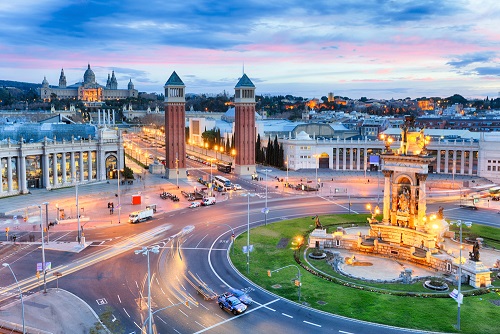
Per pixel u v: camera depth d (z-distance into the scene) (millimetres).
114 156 187250
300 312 65125
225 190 162375
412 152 92312
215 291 72438
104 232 107812
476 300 69062
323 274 79938
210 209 132875
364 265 86062
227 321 62500
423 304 67562
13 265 85312
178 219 120438
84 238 97312
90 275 79812
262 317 63688
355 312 64875
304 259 88812
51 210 131125
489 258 88562
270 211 129750
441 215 105062
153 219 120750
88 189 163875
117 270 82188
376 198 148000
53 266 84562
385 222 95750
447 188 170375
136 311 65688
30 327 60969
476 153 191375
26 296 71312
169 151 188875
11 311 66188
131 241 100312
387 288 73938
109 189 164500
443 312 64812
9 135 171625
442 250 88938
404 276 76688
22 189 154750
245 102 196625
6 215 124062
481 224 115250
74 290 73438
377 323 61531
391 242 93500
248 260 82312
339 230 103625
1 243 99062
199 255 90562
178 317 63750
